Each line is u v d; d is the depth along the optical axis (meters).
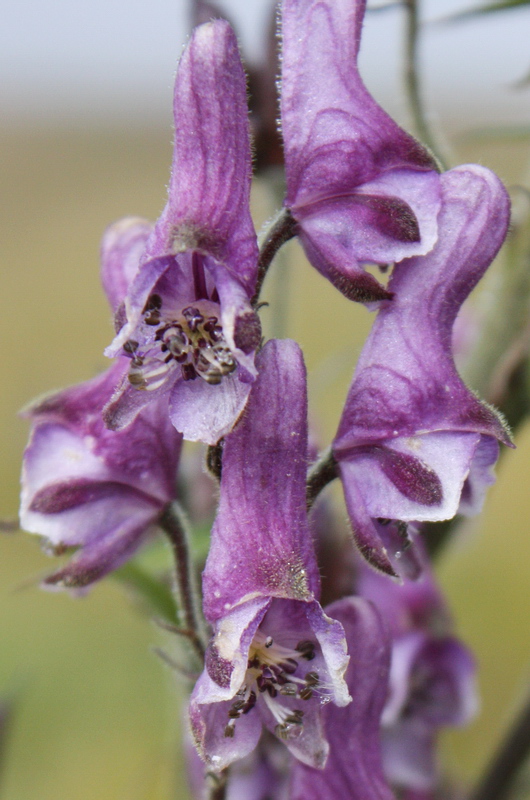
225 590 0.20
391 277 0.21
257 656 0.20
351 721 0.21
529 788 0.25
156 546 0.24
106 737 0.46
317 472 0.21
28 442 0.21
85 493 0.21
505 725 0.26
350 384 0.21
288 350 0.20
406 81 0.24
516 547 0.59
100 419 0.21
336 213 0.20
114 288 0.22
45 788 0.44
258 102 0.24
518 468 0.66
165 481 0.21
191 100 0.20
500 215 0.21
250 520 0.20
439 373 0.20
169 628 0.21
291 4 0.21
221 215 0.20
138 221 0.22
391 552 0.21
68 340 0.75
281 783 0.22
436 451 0.20
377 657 0.21
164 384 0.20
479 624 0.54
